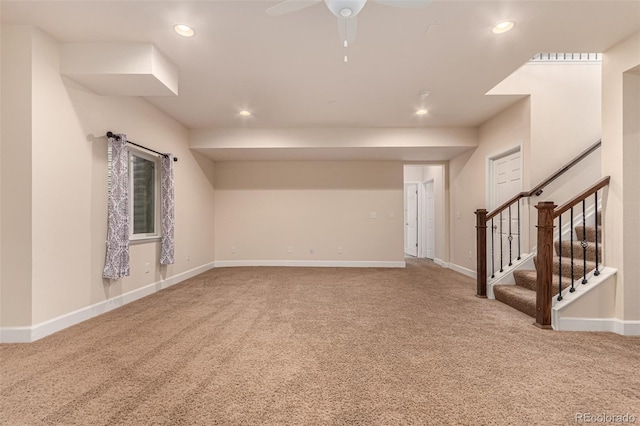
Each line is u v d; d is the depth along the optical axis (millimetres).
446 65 2906
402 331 2502
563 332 2451
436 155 5543
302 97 3676
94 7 2104
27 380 1734
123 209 3133
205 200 5625
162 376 1779
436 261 6645
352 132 4887
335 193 6113
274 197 6145
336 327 2602
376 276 5016
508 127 4035
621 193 2426
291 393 1609
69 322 2629
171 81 2859
